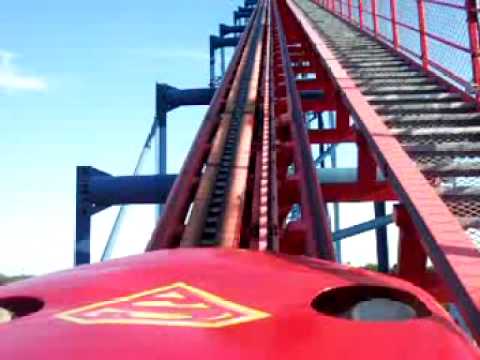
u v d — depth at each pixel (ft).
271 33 125.08
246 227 39.42
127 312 8.40
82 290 9.75
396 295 9.36
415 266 27.14
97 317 8.20
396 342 6.95
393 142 29.76
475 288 15.15
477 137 30.94
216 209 41.16
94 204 95.50
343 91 42.32
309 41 77.25
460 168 26.43
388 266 113.91
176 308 8.55
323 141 70.54
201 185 46.32
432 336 7.24
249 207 42.70
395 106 36.55
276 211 32.40
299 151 44.27
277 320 7.84
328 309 9.15
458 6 35.17
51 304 9.17
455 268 16.42
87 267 12.04
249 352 6.70
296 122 52.49
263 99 74.54
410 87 42.39
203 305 8.67
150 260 11.94
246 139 59.41
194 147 55.83
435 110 36.22
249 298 8.96
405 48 53.06
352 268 11.53
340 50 61.67
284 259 12.13
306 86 86.63
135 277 10.41
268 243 29.50
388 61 53.31
